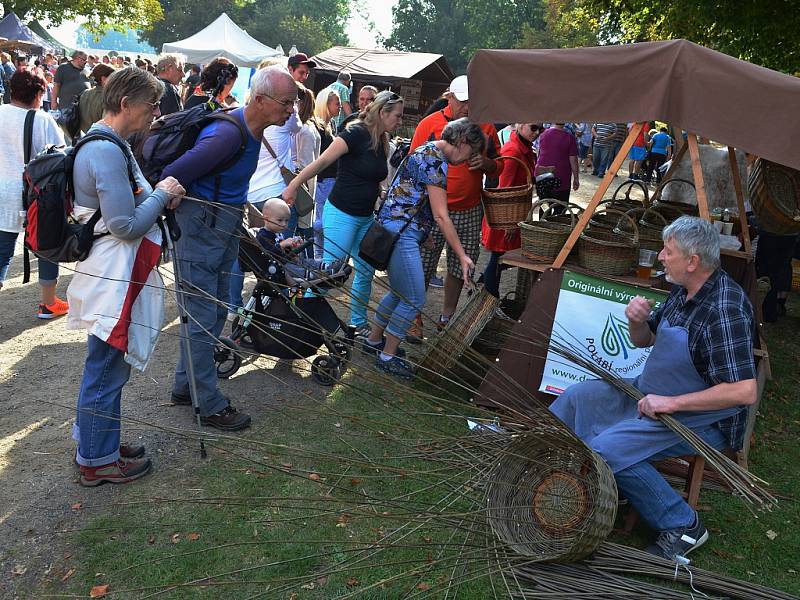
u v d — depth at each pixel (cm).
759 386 465
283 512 353
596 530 297
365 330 580
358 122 535
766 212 614
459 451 362
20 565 311
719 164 678
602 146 1903
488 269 645
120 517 345
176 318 626
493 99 432
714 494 391
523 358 450
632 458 326
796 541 353
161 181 368
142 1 5325
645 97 396
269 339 491
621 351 429
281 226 488
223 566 314
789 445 461
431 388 489
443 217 489
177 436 419
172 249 382
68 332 584
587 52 408
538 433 334
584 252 441
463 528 326
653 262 455
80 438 364
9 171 566
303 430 432
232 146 391
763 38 968
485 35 7006
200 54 2397
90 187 334
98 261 343
